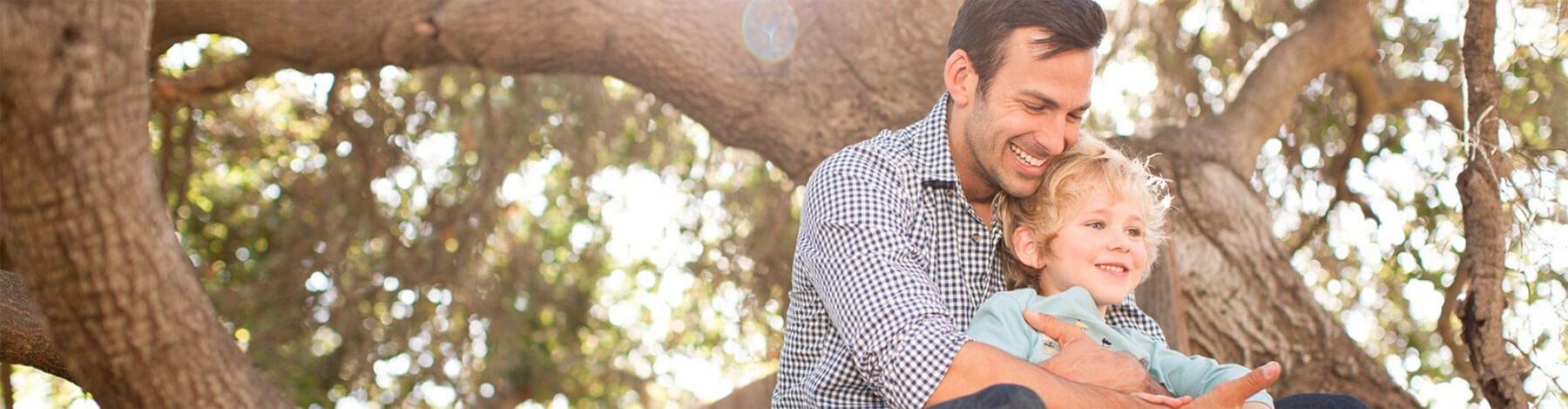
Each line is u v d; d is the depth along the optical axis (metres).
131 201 2.36
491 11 4.80
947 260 2.83
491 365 8.05
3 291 3.22
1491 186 3.72
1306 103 6.80
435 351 7.66
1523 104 5.69
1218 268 5.24
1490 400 3.82
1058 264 2.89
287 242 7.38
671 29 4.89
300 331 7.65
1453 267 6.04
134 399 2.59
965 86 2.82
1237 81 6.79
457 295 7.30
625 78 5.16
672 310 8.88
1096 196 2.85
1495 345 3.78
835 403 2.66
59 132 2.20
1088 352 2.58
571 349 9.20
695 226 7.62
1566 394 3.82
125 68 2.23
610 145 7.10
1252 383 2.45
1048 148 2.76
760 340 8.25
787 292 7.36
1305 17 6.62
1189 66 6.82
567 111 7.04
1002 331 2.71
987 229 2.91
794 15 5.00
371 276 7.43
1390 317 7.08
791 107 5.02
